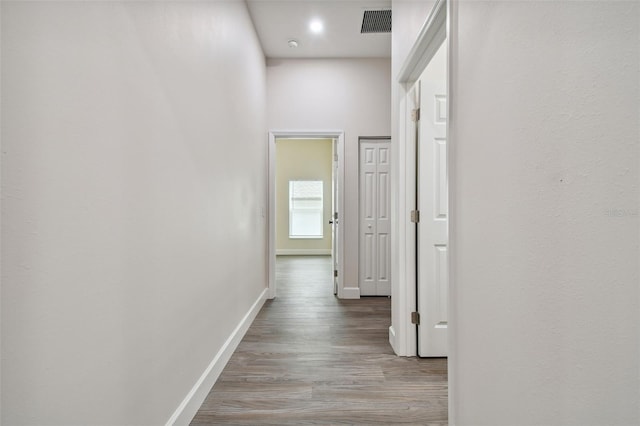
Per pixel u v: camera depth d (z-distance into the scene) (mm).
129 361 1006
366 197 3830
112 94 921
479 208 1025
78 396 792
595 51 615
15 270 646
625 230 570
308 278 5082
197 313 1571
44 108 703
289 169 8305
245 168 2629
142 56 1079
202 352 1639
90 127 832
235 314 2311
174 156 1320
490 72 958
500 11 903
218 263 1900
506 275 882
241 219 2492
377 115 3756
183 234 1408
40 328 693
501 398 907
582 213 645
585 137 637
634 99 550
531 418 785
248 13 2773
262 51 3492
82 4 805
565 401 688
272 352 2230
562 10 686
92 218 839
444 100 2129
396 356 2168
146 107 1104
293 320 2947
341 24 3086
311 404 1609
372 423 1468
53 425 725
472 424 1068
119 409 955
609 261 597
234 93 2268
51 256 718
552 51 713
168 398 1270
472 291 1068
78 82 793
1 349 624
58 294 736
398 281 2193
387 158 3822
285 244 8281
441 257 2135
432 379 1859
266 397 1667
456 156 1183
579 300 655
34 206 681
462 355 1137
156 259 1174
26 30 666
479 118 1022
